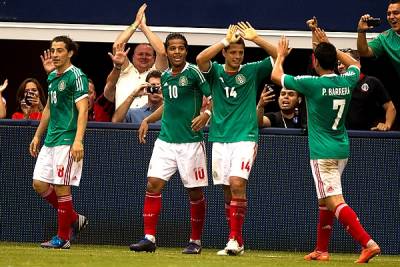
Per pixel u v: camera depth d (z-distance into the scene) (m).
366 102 30.83
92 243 30.31
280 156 29.92
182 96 26.80
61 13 36.03
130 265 22.44
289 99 30.66
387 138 29.88
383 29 35.41
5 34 36.09
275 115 31.22
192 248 27.34
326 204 25.50
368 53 28.02
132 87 33.22
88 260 23.42
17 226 30.48
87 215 30.30
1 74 42.22
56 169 27.50
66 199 27.72
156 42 32.22
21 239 30.47
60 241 27.92
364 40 27.58
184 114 26.88
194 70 26.66
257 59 41.19
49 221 30.44
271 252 29.56
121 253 26.08
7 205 30.48
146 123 28.94
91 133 30.22
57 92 27.34
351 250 30.00
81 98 27.27
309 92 25.25
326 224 26.34
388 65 41.94
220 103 26.88
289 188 29.98
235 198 26.42
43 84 42.31
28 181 30.44
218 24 35.84
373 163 29.95
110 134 30.22
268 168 29.98
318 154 25.23
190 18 35.81
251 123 26.69
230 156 26.69
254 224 30.08
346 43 35.47
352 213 24.97
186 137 26.97
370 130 30.09
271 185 30.00
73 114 27.44
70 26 36.00
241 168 26.36
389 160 29.92
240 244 26.69
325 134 25.28
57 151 27.45
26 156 30.44
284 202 30.00
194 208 27.45
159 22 35.81
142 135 28.91
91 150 30.22
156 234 30.20
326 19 35.56
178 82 26.73
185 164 27.00
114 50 31.94
